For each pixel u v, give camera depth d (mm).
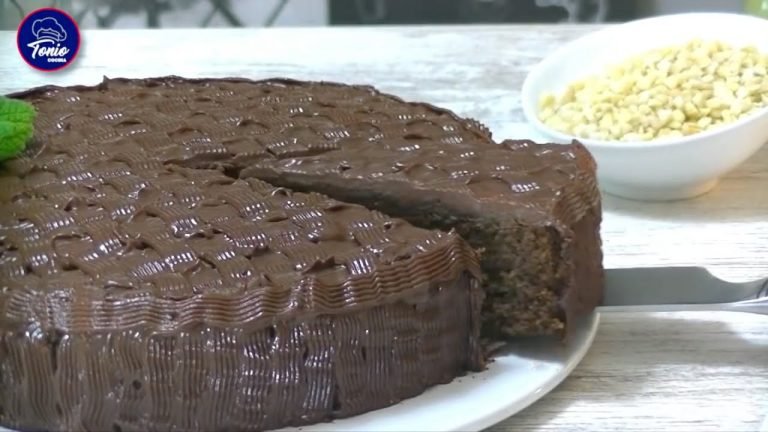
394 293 756
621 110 981
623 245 934
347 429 755
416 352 772
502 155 849
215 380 736
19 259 772
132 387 736
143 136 896
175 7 1484
